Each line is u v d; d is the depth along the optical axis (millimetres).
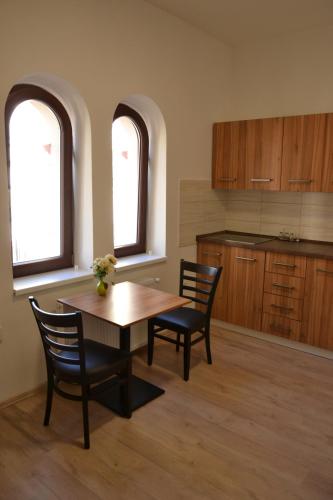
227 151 3803
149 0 2980
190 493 1848
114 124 3242
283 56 3680
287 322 3387
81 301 2537
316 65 3504
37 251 2836
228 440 2219
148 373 2943
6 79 2225
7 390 2490
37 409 2465
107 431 2275
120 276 3135
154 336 3033
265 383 2830
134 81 2996
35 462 2023
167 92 3303
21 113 2586
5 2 2170
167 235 3541
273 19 3311
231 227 4250
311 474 1979
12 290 2404
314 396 2678
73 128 2816
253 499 1821
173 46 3295
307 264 3201
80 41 2580
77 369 2119
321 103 3525
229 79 4008
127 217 3471
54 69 2457
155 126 3391
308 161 3311
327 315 3164
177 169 3539
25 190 2699
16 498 1810
